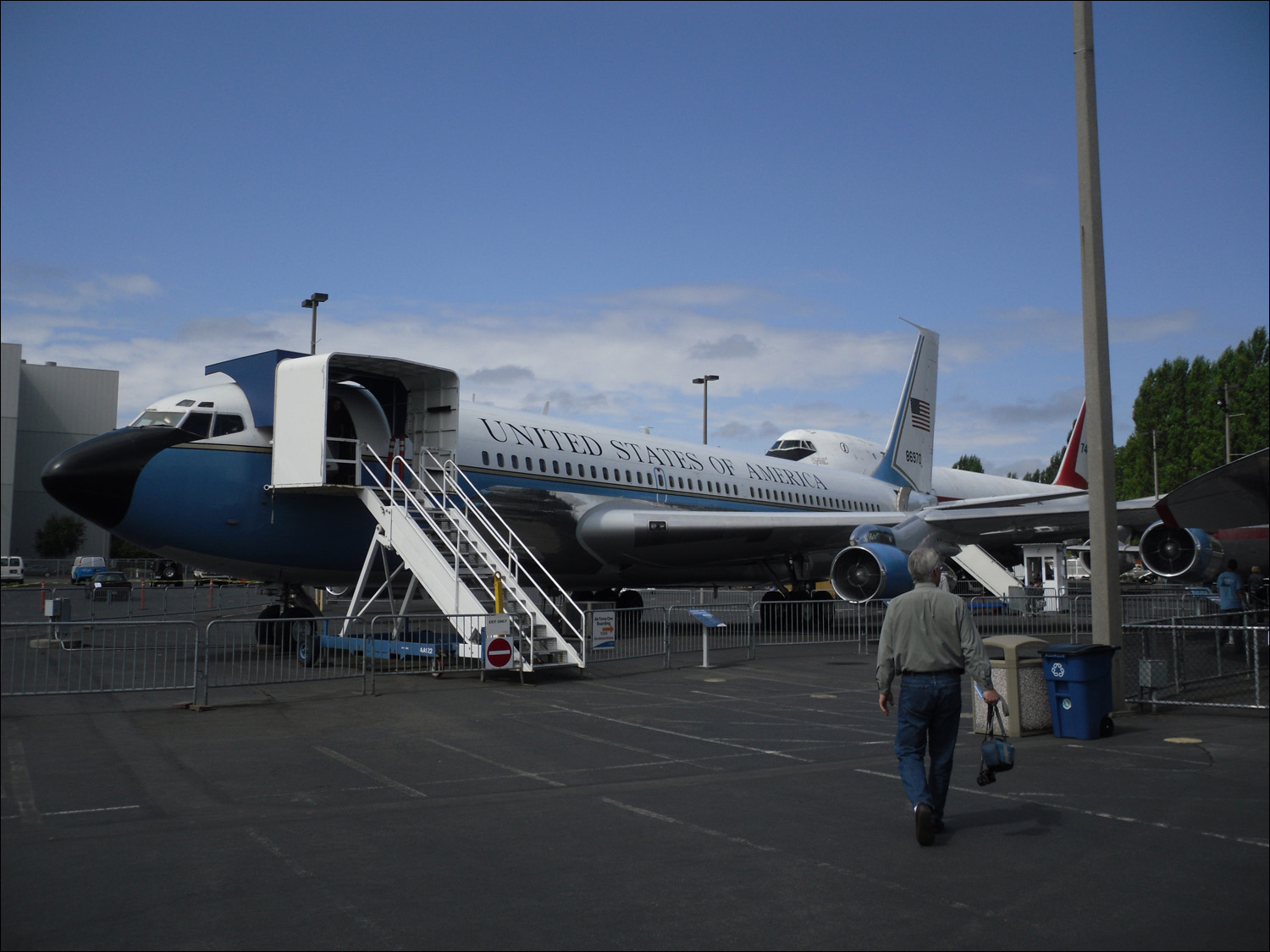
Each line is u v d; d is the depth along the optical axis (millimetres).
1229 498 13258
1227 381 65000
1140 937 4648
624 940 4613
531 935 4668
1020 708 9836
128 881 5410
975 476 49000
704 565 24188
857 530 21000
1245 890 5285
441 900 5148
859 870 5648
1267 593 23391
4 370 52688
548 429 21641
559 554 21094
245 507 15867
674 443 26203
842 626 22406
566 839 6281
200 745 9375
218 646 19172
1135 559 58625
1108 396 11203
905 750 6270
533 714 11312
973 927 4770
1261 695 12414
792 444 37875
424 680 14461
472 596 14750
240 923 4801
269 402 16297
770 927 4785
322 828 6480
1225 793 7434
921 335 38594
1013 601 23625
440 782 7867
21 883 5363
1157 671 11273
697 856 5906
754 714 11398
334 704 12023
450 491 18031
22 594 36062
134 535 15320
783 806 7129
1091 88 11336
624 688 13781
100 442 15086
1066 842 6184
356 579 17797
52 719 10820
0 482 52000
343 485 16047
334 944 4555
